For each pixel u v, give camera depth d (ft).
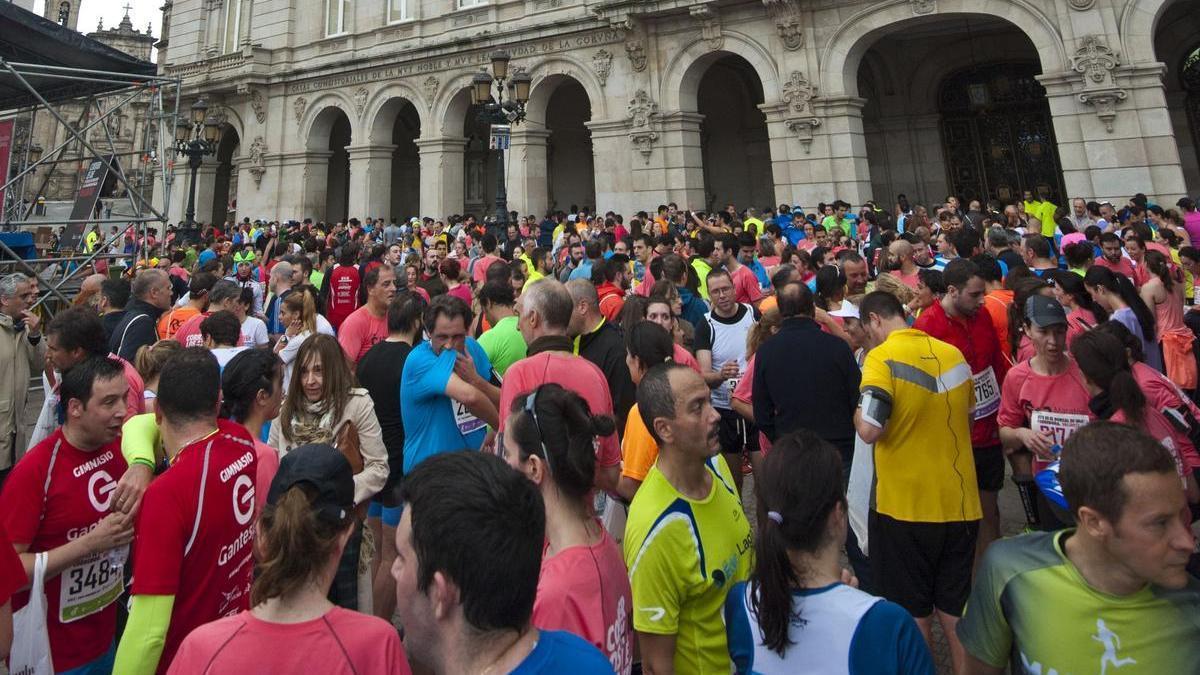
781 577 7.79
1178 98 73.10
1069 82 58.18
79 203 61.72
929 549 13.62
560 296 14.79
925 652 7.47
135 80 56.24
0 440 21.02
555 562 8.60
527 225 71.20
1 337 21.20
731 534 10.48
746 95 92.63
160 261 55.47
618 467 12.84
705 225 51.42
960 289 17.17
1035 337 15.74
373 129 93.50
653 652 9.74
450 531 5.89
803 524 7.75
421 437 15.89
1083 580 7.45
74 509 11.50
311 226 81.66
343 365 14.98
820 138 67.41
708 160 95.66
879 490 14.20
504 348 20.30
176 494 9.87
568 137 103.55
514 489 6.30
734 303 21.89
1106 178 56.59
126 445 12.09
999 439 17.66
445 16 88.89
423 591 6.14
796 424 16.14
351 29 96.58
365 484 14.24
